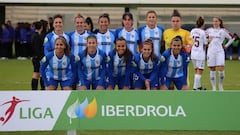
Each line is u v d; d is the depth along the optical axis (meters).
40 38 27.36
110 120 18.23
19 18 71.12
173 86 24.98
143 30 24.81
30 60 56.75
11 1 58.66
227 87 33.91
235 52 61.22
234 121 18.41
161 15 69.38
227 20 69.06
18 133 20.11
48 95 18.31
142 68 22.58
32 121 18.31
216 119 18.38
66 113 18.30
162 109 18.27
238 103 18.38
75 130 18.38
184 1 58.47
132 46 24.58
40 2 58.66
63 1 58.28
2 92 18.30
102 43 24.38
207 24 68.81
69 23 68.19
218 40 31.02
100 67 22.33
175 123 18.27
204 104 18.34
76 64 22.31
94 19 70.12
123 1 57.84
